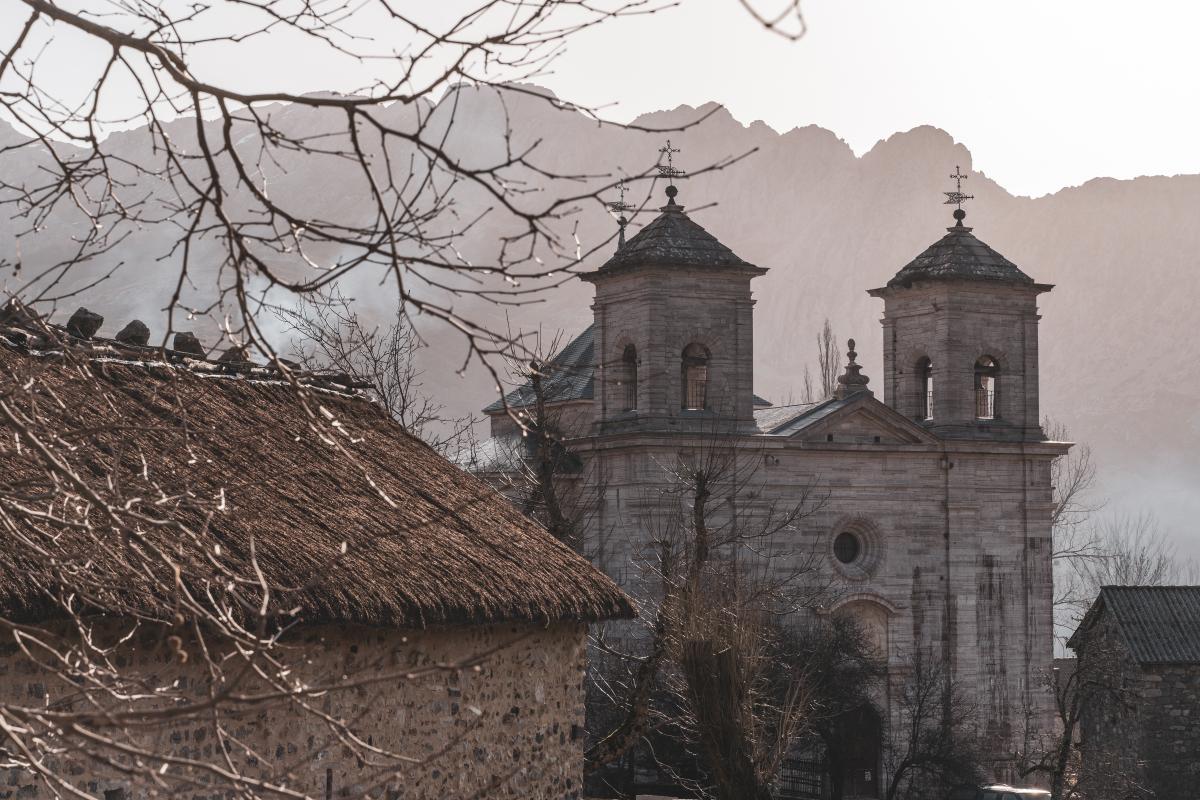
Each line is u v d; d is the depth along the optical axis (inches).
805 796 2549.2
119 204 409.1
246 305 357.7
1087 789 2518.5
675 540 2677.2
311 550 805.2
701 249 2901.1
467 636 918.4
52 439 422.6
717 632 1358.3
